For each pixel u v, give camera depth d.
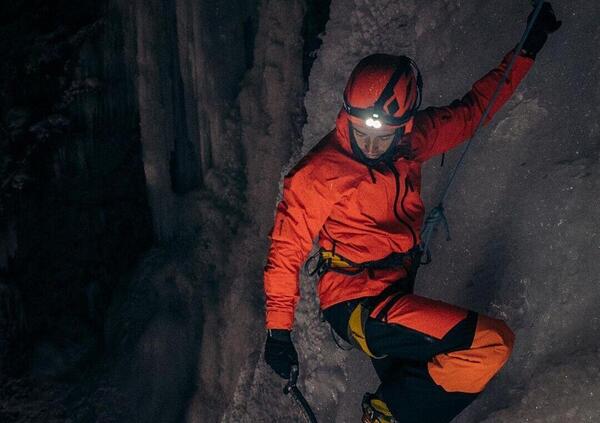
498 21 3.18
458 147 3.14
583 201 2.55
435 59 3.57
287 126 5.16
